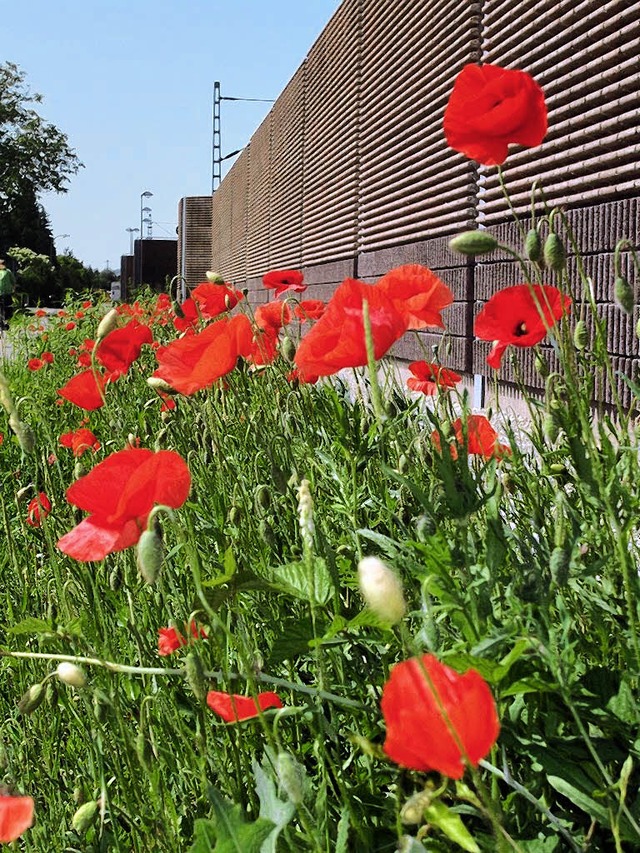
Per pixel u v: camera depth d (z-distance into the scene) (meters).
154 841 1.54
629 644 1.46
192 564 1.22
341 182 14.01
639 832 1.08
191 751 1.55
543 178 6.26
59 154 48.19
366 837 1.27
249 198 25.28
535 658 1.28
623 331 4.52
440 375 2.38
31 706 1.40
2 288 12.31
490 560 1.36
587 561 1.64
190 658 1.23
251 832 0.99
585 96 5.82
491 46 7.49
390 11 11.03
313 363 1.45
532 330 1.85
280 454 2.37
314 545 1.43
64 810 1.89
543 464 1.84
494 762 1.23
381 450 1.84
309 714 1.31
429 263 8.46
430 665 0.88
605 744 1.30
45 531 2.05
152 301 10.20
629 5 5.23
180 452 2.92
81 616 1.98
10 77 47.25
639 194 5.29
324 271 14.66
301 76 17.61
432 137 9.05
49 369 7.33
